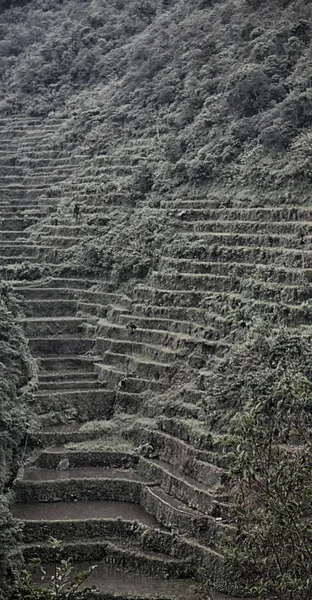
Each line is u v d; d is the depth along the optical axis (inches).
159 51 2105.1
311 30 1802.4
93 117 2030.0
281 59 1734.7
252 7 2014.0
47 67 2427.4
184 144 1688.0
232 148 1576.0
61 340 1389.0
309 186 1390.3
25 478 1064.8
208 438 1030.4
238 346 1117.7
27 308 1471.5
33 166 2023.9
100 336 1386.6
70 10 2795.3
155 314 1347.2
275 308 1160.8
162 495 1013.2
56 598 521.7
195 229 1464.1
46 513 998.4
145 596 844.0
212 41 1980.8
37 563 629.9
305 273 1185.4
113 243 1557.6
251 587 511.5
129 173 1754.4
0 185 1952.5
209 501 948.0
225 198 1485.0
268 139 1508.4
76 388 1272.1
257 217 1395.2
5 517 890.1
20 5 2965.1
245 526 539.5
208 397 1081.4
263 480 522.3
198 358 1182.9
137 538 959.0
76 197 1788.9
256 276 1254.9
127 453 1120.8
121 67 2244.1
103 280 1528.1
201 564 887.7
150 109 1919.3
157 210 1569.9
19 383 1229.7
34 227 1769.2
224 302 1251.2
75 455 1117.1
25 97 2368.4
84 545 946.7
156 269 1440.7
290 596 473.1
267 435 522.9
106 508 1024.2
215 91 1798.7
